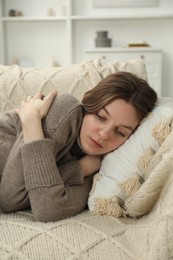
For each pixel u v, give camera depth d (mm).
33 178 853
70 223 813
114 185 936
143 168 914
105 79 1004
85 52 3162
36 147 864
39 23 3516
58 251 712
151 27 3432
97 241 737
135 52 3123
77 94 1247
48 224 807
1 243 727
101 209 916
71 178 958
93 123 953
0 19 3395
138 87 980
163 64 3484
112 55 3143
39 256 704
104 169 980
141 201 846
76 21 3479
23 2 3510
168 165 791
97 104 950
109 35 3486
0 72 1289
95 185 976
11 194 890
